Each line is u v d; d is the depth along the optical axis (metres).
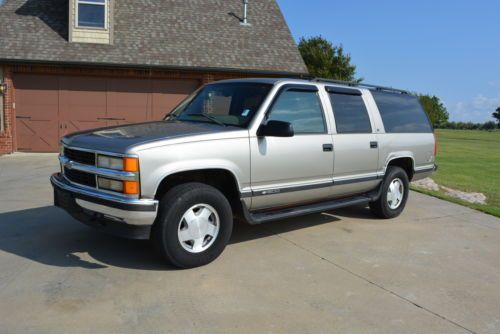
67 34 14.35
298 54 16.02
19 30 14.02
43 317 3.33
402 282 4.31
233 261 4.64
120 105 14.41
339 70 36.44
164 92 14.70
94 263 4.42
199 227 4.33
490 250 5.47
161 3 16.56
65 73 13.80
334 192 5.68
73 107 14.07
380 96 6.52
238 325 3.34
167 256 4.18
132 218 3.93
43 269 4.24
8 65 13.34
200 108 5.40
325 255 4.97
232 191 4.71
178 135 4.23
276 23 17.17
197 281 4.09
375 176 6.21
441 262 4.95
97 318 3.35
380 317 3.58
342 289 4.08
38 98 13.83
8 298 3.62
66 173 4.69
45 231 5.42
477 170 15.55
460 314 3.71
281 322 3.42
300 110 5.21
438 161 18.58
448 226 6.54
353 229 6.10
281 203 5.13
